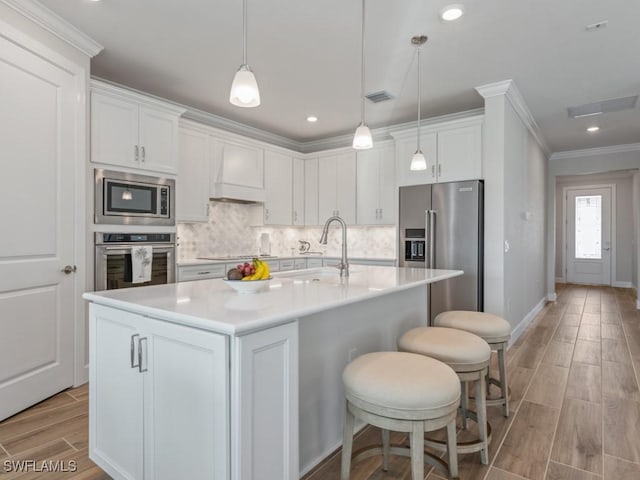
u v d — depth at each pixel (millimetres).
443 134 4113
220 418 1203
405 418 1299
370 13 2520
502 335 2287
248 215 5094
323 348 1928
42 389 2518
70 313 2719
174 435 1363
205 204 4148
